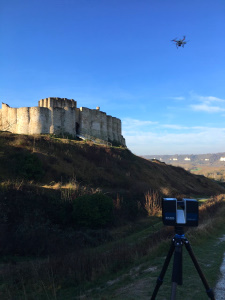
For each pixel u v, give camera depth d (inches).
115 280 266.4
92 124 2235.5
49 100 2037.4
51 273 313.4
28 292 273.0
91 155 1494.8
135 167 1688.0
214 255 322.7
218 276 240.1
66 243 562.6
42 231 578.6
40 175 1004.6
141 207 1008.2
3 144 1153.4
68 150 1405.0
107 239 653.3
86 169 1309.1
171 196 1348.4
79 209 721.6
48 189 789.9
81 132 2101.4
